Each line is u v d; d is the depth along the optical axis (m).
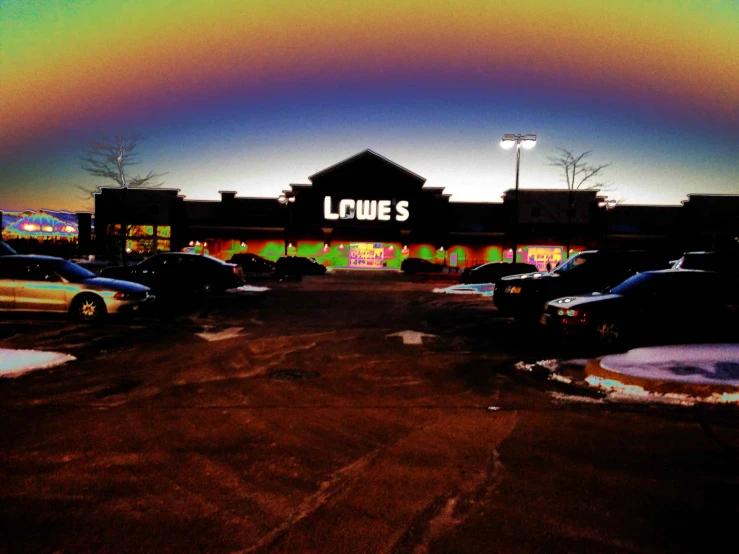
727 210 48.47
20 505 3.77
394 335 11.80
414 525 3.56
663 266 13.90
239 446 4.98
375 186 48.94
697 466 4.57
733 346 8.76
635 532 3.47
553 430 5.50
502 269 26.77
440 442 5.14
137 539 3.34
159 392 6.85
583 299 10.23
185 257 19.95
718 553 3.22
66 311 12.42
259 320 14.00
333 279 33.69
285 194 40.19
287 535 3.42
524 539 3.39
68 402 6.33
